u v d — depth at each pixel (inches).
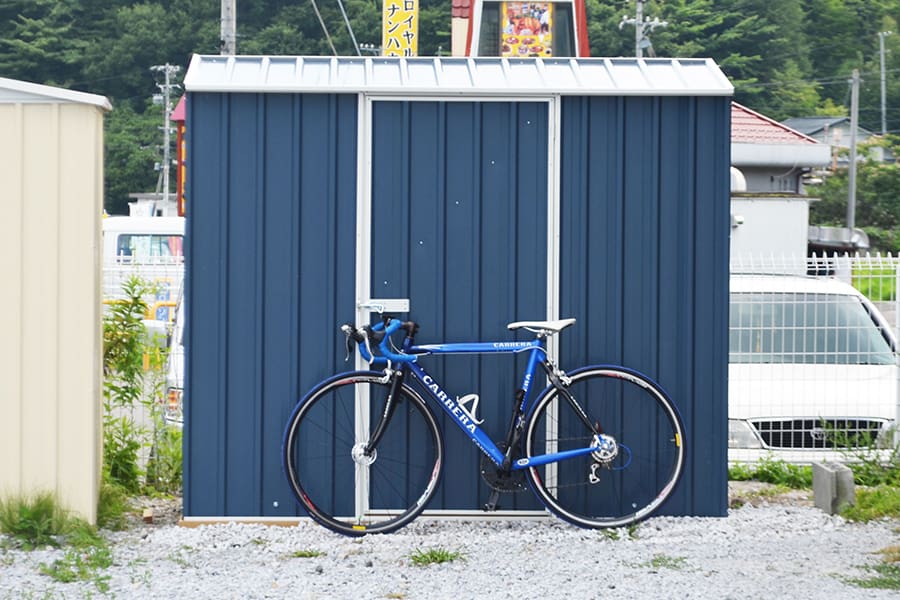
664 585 246.2
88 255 282.2
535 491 294.4
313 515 290.0
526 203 300.2
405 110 297.6
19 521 278.7
